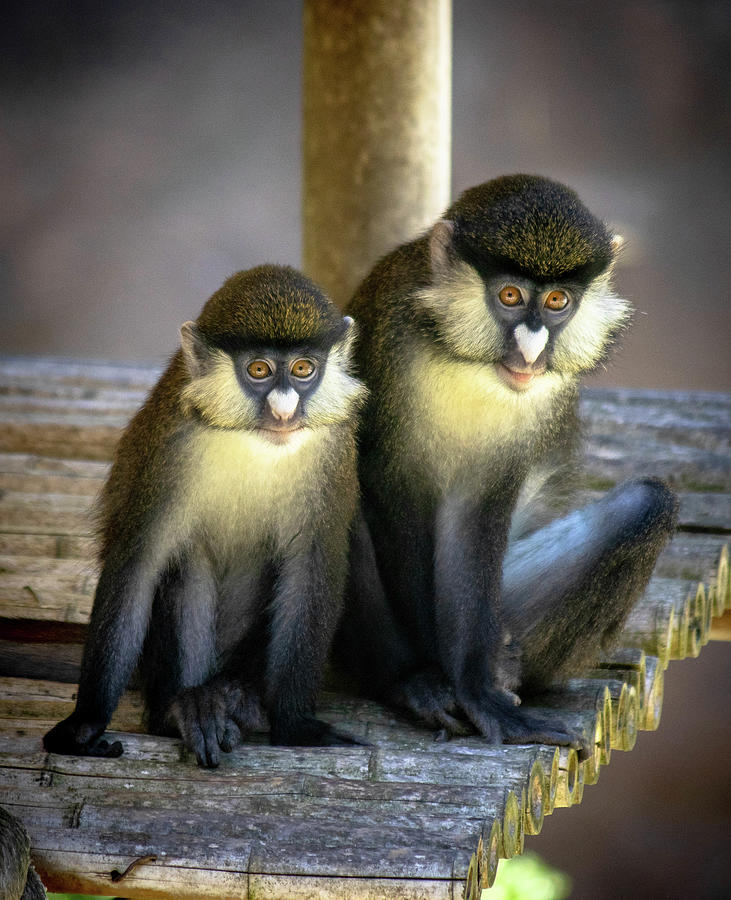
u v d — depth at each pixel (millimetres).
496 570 9703
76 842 7293
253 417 8773
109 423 15031
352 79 15711
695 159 50750
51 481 13367
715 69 50656
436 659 9844
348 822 7473
